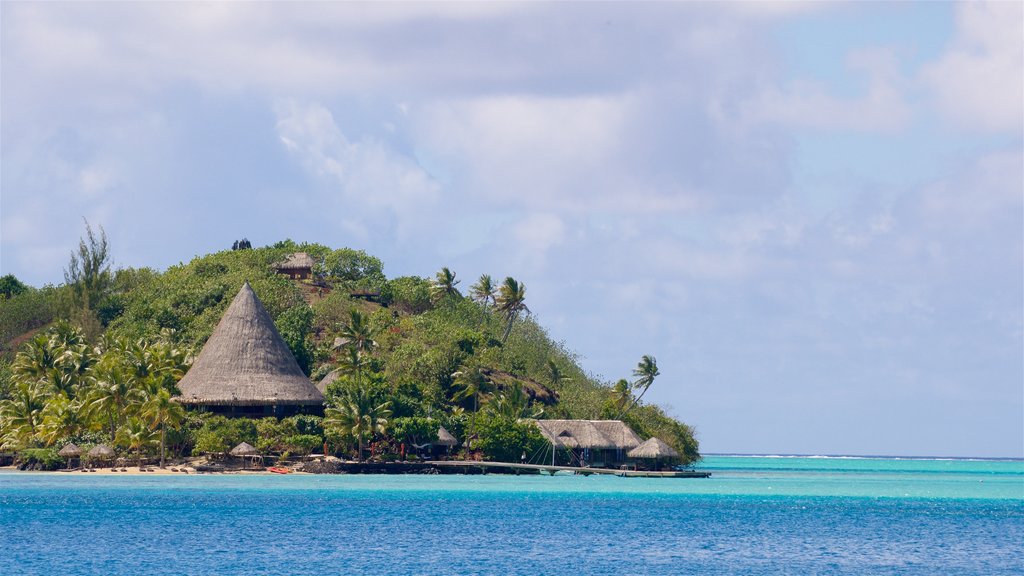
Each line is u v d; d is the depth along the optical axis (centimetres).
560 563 12394
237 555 12612
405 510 17262
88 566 11856
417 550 13150
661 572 11931
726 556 13038
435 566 12081
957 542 14500
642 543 14000
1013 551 13688
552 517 16762
